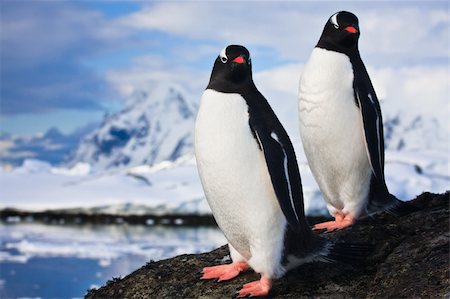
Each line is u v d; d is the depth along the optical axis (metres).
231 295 3.55
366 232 3.78
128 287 3.80
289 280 3.55
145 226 20.91
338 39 3.83
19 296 11.78
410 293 3.37
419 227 3.75
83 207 22.03
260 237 3.46
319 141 3.83
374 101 3.82
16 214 22.55
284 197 3.38
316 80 3.81
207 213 21.11
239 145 3.43
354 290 3.50
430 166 23.86
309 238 3.49
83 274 13.63
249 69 3.48
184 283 3.70
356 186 3.85
